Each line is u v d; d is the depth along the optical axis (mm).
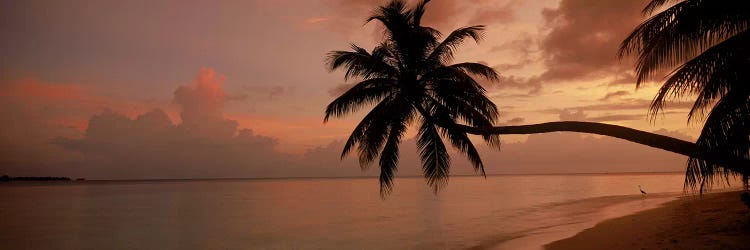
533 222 28828
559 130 10391
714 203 31766
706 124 8656
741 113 8273
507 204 47312
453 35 15242
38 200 68688
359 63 14977
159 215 41438
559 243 17609
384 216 37156
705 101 8938
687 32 8578
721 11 8414
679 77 8656
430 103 14406
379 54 15281
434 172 15930
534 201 51125
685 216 23750
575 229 22922
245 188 135250
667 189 74562
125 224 34281
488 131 11844
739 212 23734
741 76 8180
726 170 8727
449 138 15148
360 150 16016
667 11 8734
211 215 40812
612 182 133000
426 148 15766
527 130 10883
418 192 84875
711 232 16594
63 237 27812
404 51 14938
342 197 72000
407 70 14750
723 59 8344
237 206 52562
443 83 14312
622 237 17375
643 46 8961
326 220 34906
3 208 51125
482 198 59969
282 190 111688
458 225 29125
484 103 14516
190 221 35875
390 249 20688
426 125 15375
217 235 27719
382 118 14078
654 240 15812
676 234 16781
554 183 133875
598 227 21734
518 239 20750
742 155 8375
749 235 15258
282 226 31562
